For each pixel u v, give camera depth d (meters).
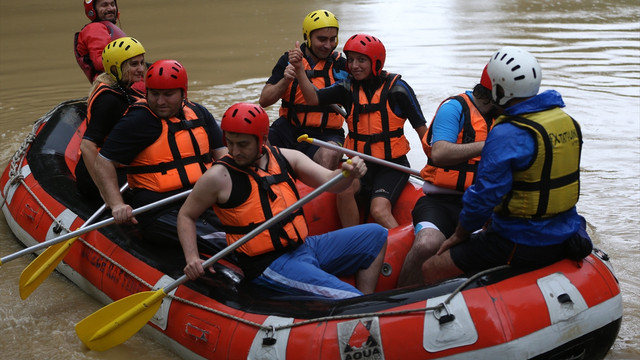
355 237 4.36
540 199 3.63
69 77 12.21
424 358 3.68
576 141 3.65
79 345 4.66
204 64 12.93
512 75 3.56
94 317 4.41
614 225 6.32
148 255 4.74
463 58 12.84
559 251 3.87
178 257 4.65
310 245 4.35
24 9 19.38
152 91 4.65
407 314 3.73
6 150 8.58
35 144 6.54
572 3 19.88
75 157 6.50
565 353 3.81
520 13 18.28
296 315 3.93
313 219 5.38
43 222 5.62
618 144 8.48
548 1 20.27
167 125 4.75
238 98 10.57
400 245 4.75
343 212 5.28
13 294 5.36
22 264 5.86
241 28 16.58
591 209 6.68
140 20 17.92
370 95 5.36
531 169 3.57
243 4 20.30
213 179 4.03
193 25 17.08
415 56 13.03
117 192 4.62
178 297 4.36
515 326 3.66
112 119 5.16
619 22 16.80
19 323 4.95
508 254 3.82
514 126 3.54
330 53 6.16
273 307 4.04
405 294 3.84
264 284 4.25
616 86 11.02
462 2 20.33
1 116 10.02
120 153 4.61
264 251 4.18
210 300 4.23
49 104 10.57
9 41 15.37
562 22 16.83
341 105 5.88
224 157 4.12
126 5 20.34
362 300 3.89
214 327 4.12
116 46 5.16
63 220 5.44
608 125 9.19
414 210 4.76
